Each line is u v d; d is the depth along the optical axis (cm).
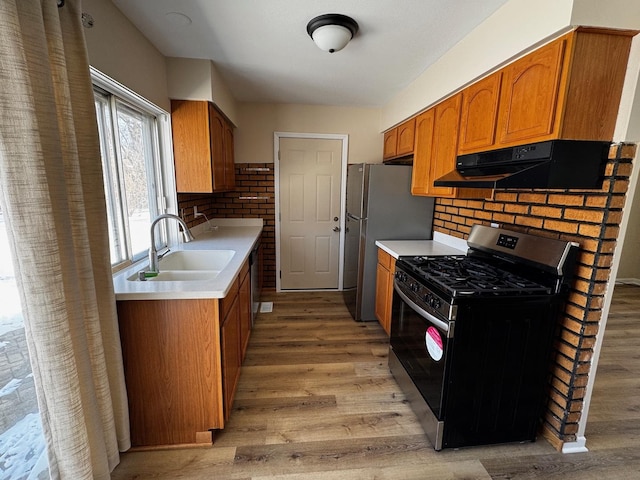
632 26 117
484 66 165
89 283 118
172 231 248
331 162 365
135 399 151
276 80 264
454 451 157
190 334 148
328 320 308
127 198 196
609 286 138
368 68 236
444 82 209
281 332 281
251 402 189
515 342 148
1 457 99
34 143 89
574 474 144
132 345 146
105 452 127
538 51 135
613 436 166
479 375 149
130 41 170
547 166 128
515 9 142
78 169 111
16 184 87
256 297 311
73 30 112
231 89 292
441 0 148
